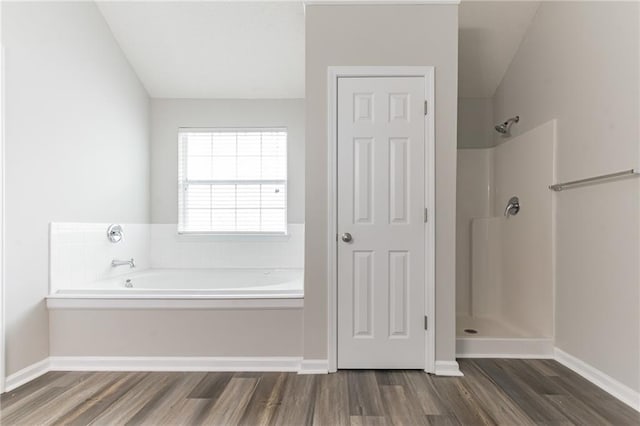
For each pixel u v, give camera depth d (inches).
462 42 115.0
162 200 137.4
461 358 98.7
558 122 96.9
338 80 91.0
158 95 136.4
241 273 129.3
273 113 137.4
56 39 93.0
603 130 81.1
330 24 90.8
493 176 130.2
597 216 82.8
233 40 118.1
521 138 112.7
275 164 137.6
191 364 91.5
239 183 137.6
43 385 82.8
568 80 92.8
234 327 91.6
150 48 120.5
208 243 136.0
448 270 90.0
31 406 73.5
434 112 90.0
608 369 79.4
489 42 114.8
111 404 74.5
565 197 94.0
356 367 90.6
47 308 91.0
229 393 79.3
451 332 89.7
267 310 91.6
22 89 83.3
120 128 119.9
